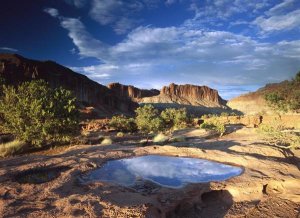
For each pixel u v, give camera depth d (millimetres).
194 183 7637
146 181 7840
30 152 15992
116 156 10711
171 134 29500
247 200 7227
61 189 6766
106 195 6113
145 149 11992
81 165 9016
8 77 99125
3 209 5438
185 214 6508
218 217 6355
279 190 7867
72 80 124562
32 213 5234
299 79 17453
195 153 11203
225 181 7809
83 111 71062
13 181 7555
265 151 12125
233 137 22938
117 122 41000
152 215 5332
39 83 19000
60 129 17609
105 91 139500
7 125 17188
